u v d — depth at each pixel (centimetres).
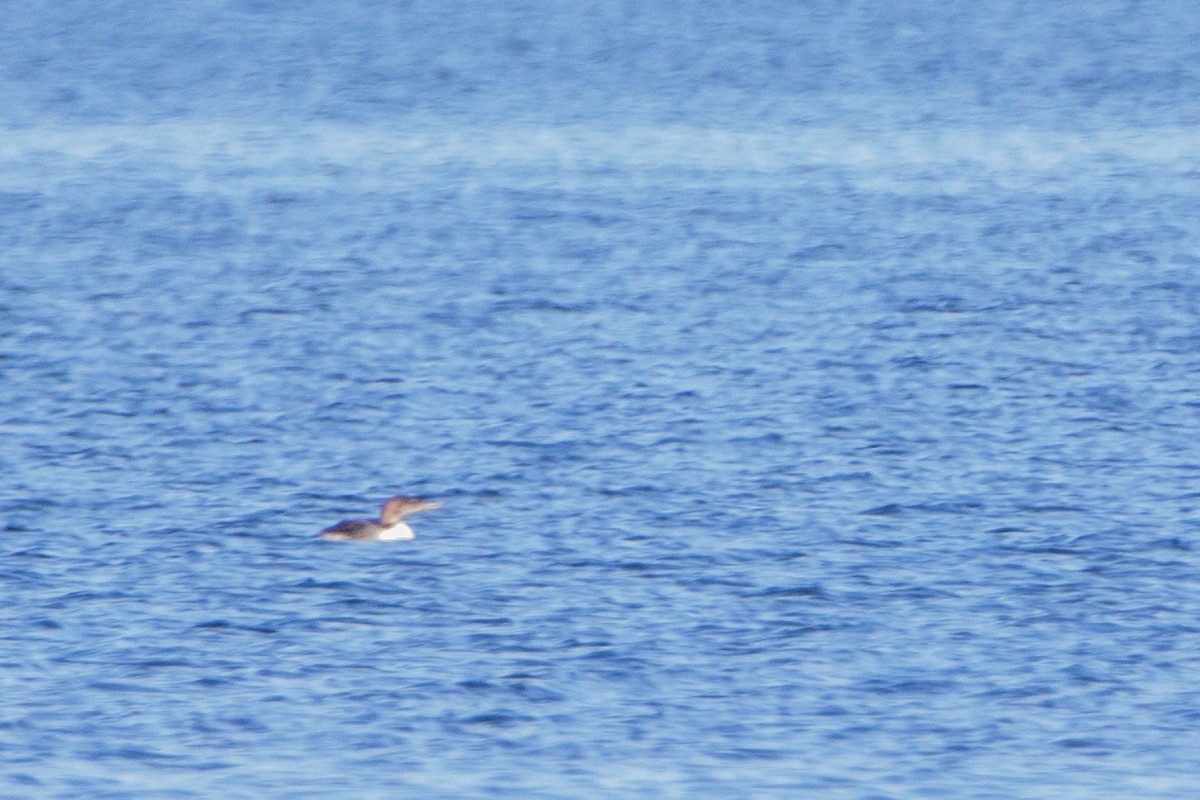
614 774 4316
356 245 12862
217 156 18438
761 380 8456
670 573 5688
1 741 4459
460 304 10519
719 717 4622
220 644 5075
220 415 7812
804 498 6544
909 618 5297
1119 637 5150
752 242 12838
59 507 6406
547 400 8094
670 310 10294
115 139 19662
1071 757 4412
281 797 4184
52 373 8581
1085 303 10400
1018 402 8006
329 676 4859
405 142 19612
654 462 7044
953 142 19275
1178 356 8938
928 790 4234
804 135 19988
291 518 6294
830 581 5619
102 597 5450
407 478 6844
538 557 5841
